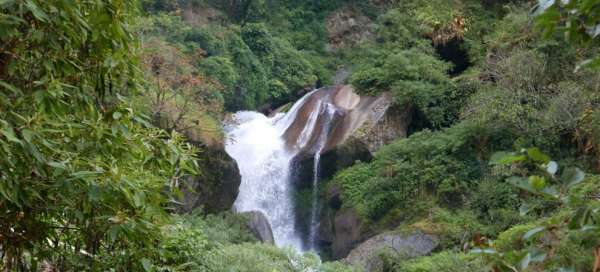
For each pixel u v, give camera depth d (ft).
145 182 12.04
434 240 50.88
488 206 53.62
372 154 66.90
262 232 56.90
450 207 56.54
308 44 104.73
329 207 65.77
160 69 53.16
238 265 34.06
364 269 46.75
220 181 56.03
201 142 53.47
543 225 5.46
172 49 57.72
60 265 12.04
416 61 74.64
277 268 36.65
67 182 10.21
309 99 78.33
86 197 10.79
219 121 59.82
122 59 11.74
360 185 63.16
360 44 105.19
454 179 57.21
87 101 11.10
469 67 80.94
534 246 5.53
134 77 12.37
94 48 11.45
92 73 11.57
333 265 41.60
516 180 5.28
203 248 32.22
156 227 11.93
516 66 60.95
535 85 60.85
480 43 82.02
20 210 10.84
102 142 11.25
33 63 10.75
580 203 5.16
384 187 60.49
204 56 81.00
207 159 54.39
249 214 57.41
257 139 73.87
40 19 9.40
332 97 78.23
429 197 58.13
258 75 86.43
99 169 10.62
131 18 12.40
